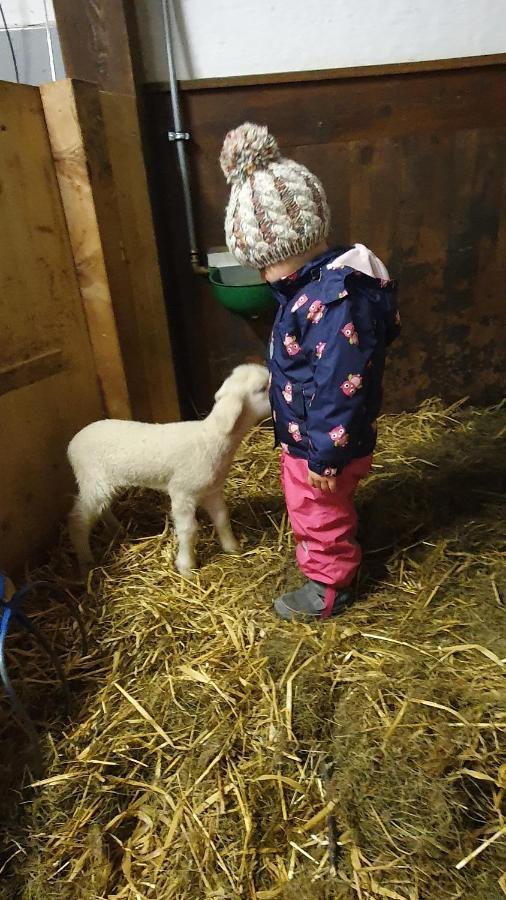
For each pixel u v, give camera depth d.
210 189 2.54
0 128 1.82
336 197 2.57
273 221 1.43
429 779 1.32
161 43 2.32
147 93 2.37
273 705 1.54
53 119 1.96
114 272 2.21
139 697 1.62
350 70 2.35
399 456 2.60
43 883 1.26
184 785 1.40
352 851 1.26
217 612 1.86
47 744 1.50
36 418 2.12
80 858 1.29
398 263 2.71
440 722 1.43
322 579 1.78
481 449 2.59
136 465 1.90
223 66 2.38
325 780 1.39
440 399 2.98
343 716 1.49
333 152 2.49
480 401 2.99
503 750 1.36
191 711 1.57
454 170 2.54
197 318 2.79
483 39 2.37
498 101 2.44
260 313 2.46
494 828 1.26
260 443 2.79
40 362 2.09
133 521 2.31
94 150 2.04
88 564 2.10
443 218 2.63
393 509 2.20
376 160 2.51
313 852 1.28
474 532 2.05
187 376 2.92
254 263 1.52
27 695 1.63
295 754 1.45
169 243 2.63
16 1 2.30
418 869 1.22
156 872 1.27
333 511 1.69
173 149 2.46
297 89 2.39
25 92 1.88
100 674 1.70
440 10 2.31
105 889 1.25
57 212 2.07
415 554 2.01
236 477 2.54
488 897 1.18
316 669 1.62
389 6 2.30
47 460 2.19
